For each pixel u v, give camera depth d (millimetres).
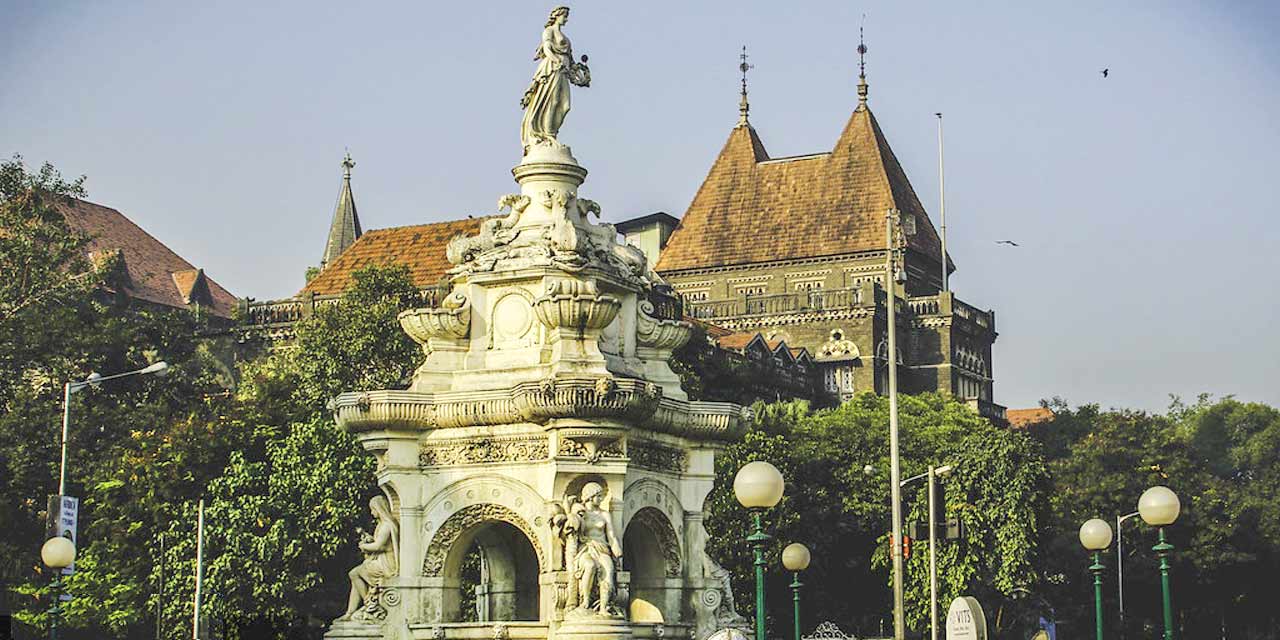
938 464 88312
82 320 87250
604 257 29078
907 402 108375
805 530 84500
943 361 157750
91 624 69000
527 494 27844
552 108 29359
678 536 29719
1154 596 104938
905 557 52094
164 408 82062
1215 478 117188
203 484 69062
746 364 129750
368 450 28844
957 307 160750
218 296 144750
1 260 89000
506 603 30719
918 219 167250
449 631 27828
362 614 28375
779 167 166875
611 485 27562
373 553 28656
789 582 80812
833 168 164625
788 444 87188
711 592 29828
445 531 28344
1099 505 105812
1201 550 105438
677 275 163625
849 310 155125
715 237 164250
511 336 28734
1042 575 92812
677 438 29859
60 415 76875
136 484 69312
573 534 27203
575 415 27203
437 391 28688
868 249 158125
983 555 85812
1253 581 111250
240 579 63438
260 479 66250
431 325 28859
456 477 28281
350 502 63094
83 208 138375
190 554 65125
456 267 29391
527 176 29297
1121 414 116250
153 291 136375
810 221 162000
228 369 113188
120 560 68062
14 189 91625
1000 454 87688
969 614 26422
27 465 74562
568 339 27922
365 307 82750
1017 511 86375
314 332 82250
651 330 29938
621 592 27266
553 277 28281
